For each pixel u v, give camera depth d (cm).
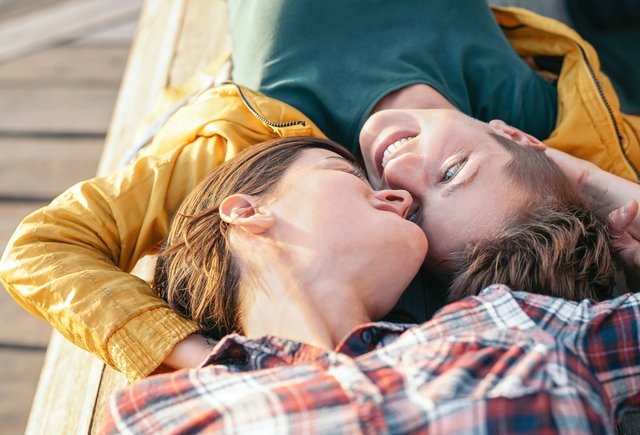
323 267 95
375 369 82
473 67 135
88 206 112
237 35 142
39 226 109
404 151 109
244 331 97
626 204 114
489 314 90
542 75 153
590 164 122
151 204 114
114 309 101
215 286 98
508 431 76
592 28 183
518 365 81
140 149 141
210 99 125
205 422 80
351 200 98
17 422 191
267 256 95
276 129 116
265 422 78
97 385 120
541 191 106
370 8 133
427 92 126
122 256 113
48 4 279
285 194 99
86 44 269
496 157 107
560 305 94
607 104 133
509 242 103
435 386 78
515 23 148
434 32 134
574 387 81
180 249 104
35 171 236
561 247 103
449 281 109
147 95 171
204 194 106
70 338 105
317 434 76
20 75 262
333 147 111
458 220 105
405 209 103
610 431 82
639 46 178
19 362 201
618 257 114
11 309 210
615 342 92
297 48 131
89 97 253
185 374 87
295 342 88
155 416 84
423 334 87
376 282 97
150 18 190
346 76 129
